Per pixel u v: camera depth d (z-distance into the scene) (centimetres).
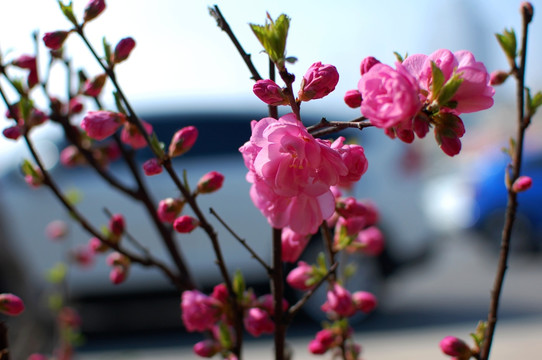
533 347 407
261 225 525
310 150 99
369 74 96
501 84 141
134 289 537
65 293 282
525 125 137
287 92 106
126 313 570
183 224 127
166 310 577
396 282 706
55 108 167
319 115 544
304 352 454
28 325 280
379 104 95
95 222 513
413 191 560
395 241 555
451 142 100
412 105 92
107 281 531
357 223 147
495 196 830
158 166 127
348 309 149
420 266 572
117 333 569
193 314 140
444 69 102
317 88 104
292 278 152
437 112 99
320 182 102
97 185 516
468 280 741
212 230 130
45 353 302
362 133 553
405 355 418
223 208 522
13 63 153
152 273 531
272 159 103
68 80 168
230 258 522
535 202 805
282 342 128
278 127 101
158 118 559
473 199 848
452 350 132
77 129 173
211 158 535
